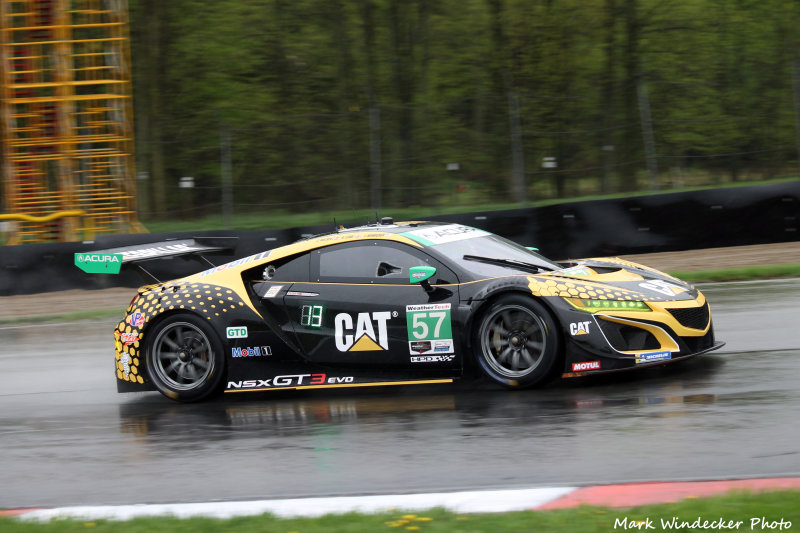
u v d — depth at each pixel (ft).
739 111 200.95
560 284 53.93
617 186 192.13
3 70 173.06
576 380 56.49
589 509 32.76
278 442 48.01
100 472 45.27
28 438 53.78
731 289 94.99
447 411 51.42
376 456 43.73
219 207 181.78
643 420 45.96
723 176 170.60
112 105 185.98
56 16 179.83
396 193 186.80
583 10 204.33
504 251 60.44
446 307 55.42
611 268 60.23
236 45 216.33
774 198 124.16
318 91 214.90
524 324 54.24
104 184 190.60
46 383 71.51
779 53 202.18
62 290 132.36
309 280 59.72
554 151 195.42
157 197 210.18
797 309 78.18
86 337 92.99
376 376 57.47
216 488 40.96
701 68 206.69
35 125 175.42
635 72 203.92
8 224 157.69
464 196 184.14
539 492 36.29
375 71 212.43
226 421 54.34
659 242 126.31
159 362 61.72
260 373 59.52
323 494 38.63
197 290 61.31
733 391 50.57
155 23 210.79
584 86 205.36
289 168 198.59
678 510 31.60
